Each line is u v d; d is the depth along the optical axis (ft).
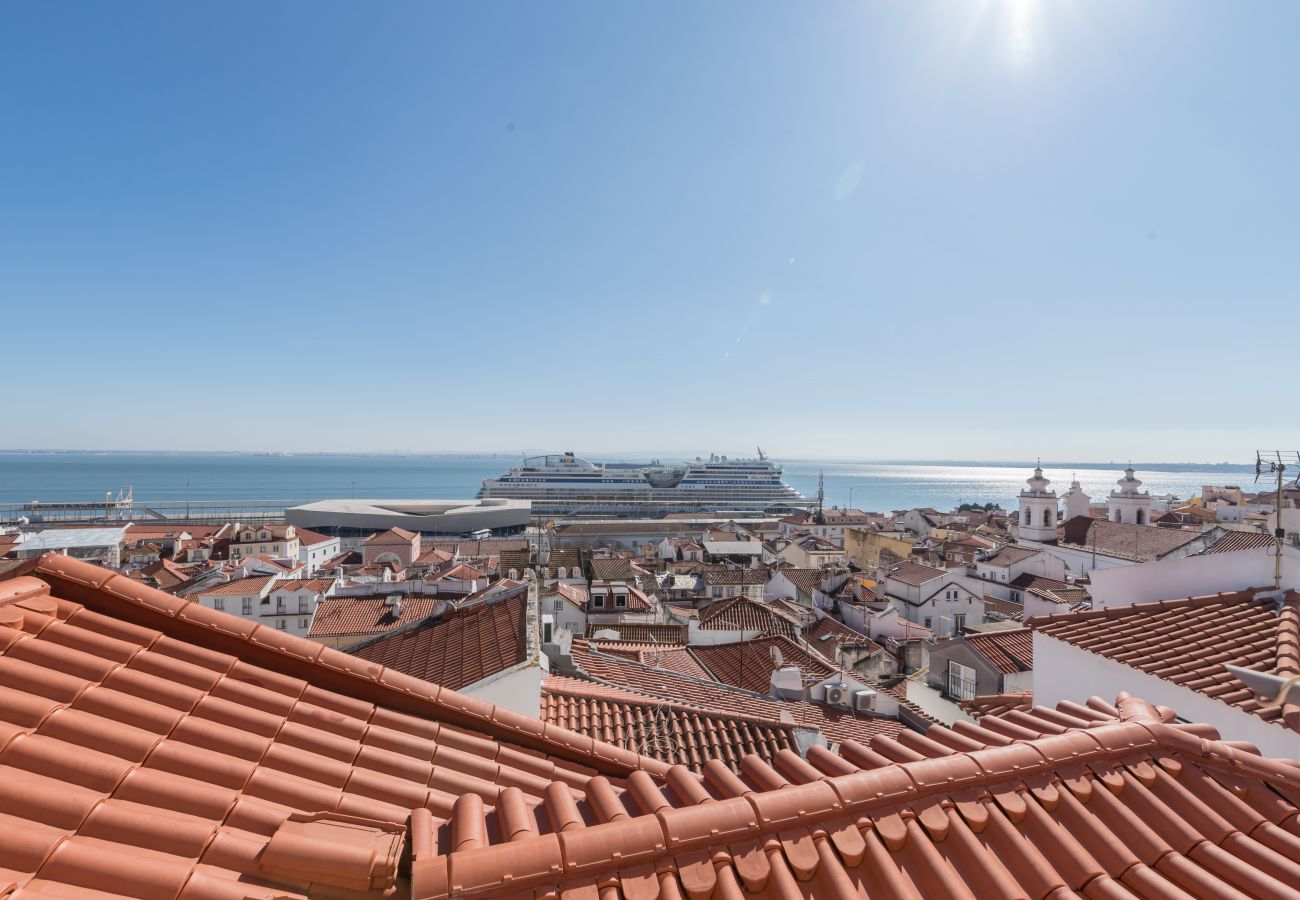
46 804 14.53
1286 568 49.06
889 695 81.66
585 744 25.25
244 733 19.63
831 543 314.35
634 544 419.74
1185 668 40.65
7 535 220.23
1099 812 18.21
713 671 96.17
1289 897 15.57
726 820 15.44
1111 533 223.71
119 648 21.67
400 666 60.54
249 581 195.00
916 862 15.79
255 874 14.46
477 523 501.56
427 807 18.70
